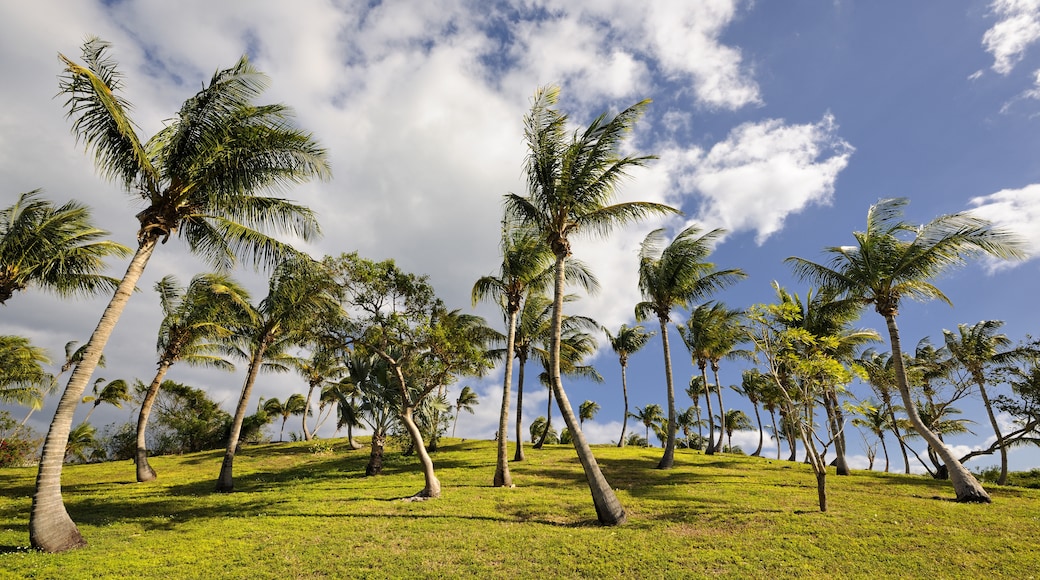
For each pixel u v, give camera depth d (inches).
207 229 569.0
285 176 557.9
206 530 483.8
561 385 564.7
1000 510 548.1
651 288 1082.1
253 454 1358.3
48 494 413.4
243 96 508.4
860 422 618.2
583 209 610.5
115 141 485.4
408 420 686.5
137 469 956.0
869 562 373.4
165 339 1004.6
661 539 434.9
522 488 727.1
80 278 804.6
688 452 1405.0
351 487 774.5
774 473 926.4
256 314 890.1
